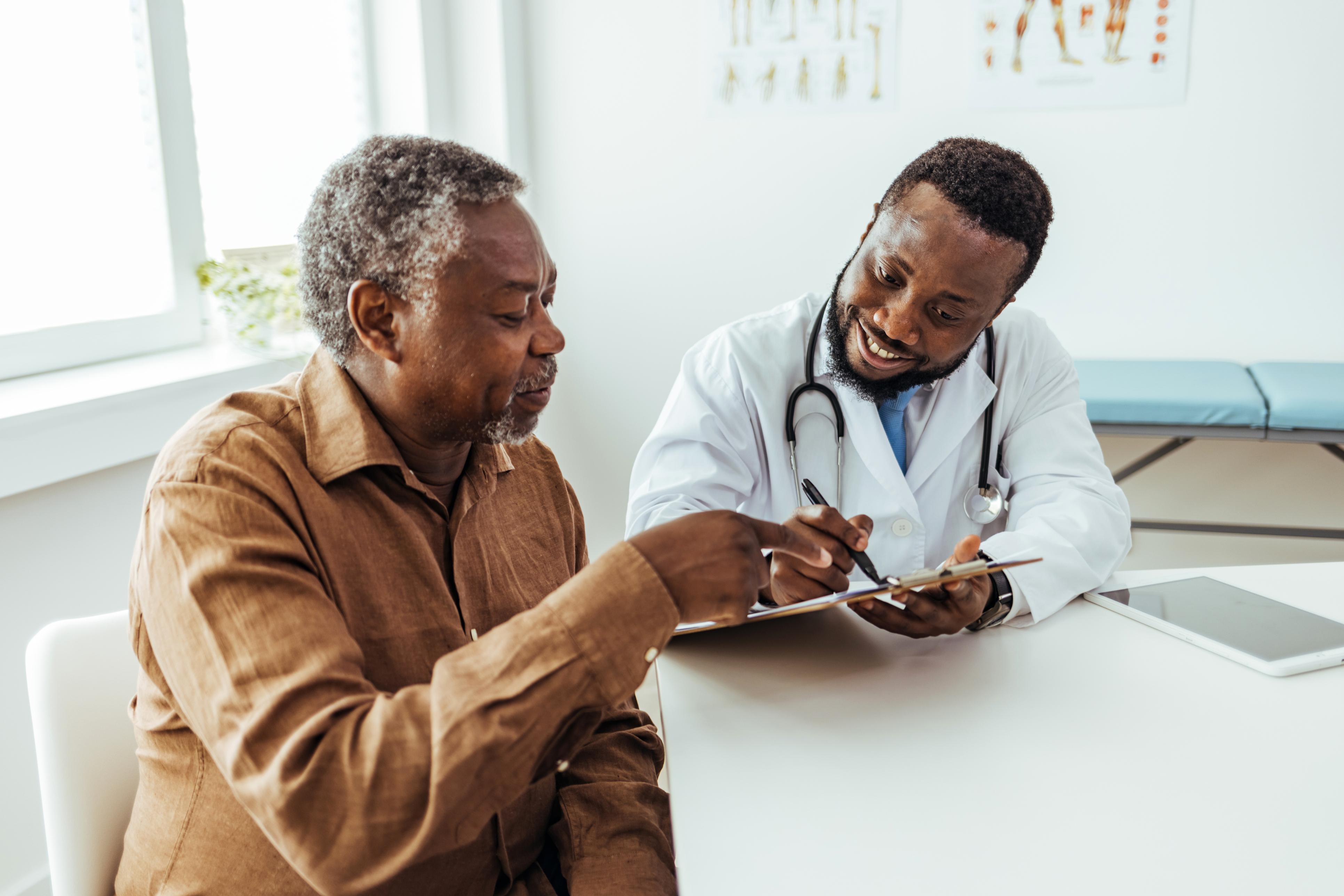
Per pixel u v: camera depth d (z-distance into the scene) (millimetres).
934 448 1204
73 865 731
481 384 667
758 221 2533
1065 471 1198
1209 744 719
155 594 597
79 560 1434
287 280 1791
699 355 1265
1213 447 2467
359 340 686
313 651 571
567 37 2494
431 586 723
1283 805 644
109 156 1655
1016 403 1252
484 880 748
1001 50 2340
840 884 570
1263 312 2371
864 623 950
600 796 803
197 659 571
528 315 690
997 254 992
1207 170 2326
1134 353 2443
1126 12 2271
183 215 1759
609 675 565
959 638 913
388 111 2342
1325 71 2238
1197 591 1016
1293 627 911
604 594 576
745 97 2463
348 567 685
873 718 760
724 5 2420
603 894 734
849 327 1116
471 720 530
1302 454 2426
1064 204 2398
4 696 1331
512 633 564
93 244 1643
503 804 554
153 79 1674
